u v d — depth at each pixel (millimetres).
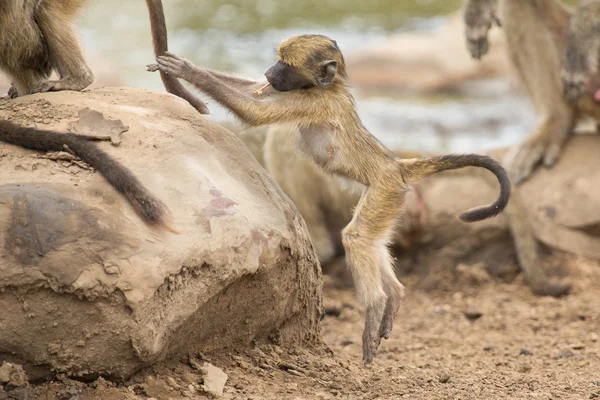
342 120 11023
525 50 18531
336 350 12930
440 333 15273
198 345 9578
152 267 8328
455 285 18062
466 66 33344
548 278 17953
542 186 18297
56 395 8352
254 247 9219
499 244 18453
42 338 8273
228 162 9828
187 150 9383
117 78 29953
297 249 10023
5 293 8117
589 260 19016
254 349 10211
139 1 43125
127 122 9406
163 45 11219
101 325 8281
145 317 8344
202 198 8969
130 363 8555
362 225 10922
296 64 10836
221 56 35219
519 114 30078
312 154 11273
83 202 8383
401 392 10062
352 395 9750
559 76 18406
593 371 12062
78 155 8766
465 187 18672
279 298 10000
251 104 10664
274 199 10070
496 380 11117
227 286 9055
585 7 17750
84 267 8164
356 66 34312
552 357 13266
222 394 9055
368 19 42562
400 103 31609
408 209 18016
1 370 8266
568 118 18578
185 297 8633
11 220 8180
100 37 36812
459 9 44625
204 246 8703
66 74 10383
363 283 10680
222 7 43219
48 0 10336
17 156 8789
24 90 10758
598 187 17781
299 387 9680
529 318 15984
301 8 43719
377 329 10383
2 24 10047
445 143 26797
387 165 11047
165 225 8484
